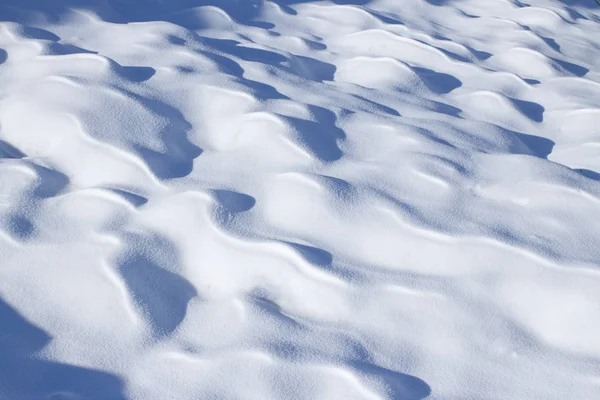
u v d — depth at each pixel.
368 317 1.75
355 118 2.60
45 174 2.25
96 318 1.77
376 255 1.91
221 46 3.27
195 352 1.68
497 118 2.85
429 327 1.71
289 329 1.72
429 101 2.90
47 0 3.50
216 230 1.98
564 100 3.01
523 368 1.62
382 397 1.52
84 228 2.03
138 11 3.66
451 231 1.94
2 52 3.02
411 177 2.21
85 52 3.05
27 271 1.89
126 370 1.64
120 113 2.49
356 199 2.09
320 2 4.04
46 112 2.50
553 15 4.05
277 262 1.87
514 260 1.84
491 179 2.21
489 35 3.79
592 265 1.79
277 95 2.78
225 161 2.34
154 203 2.12
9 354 1.66
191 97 2.69
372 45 3.46
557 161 2.54
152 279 1.89
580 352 1.64
